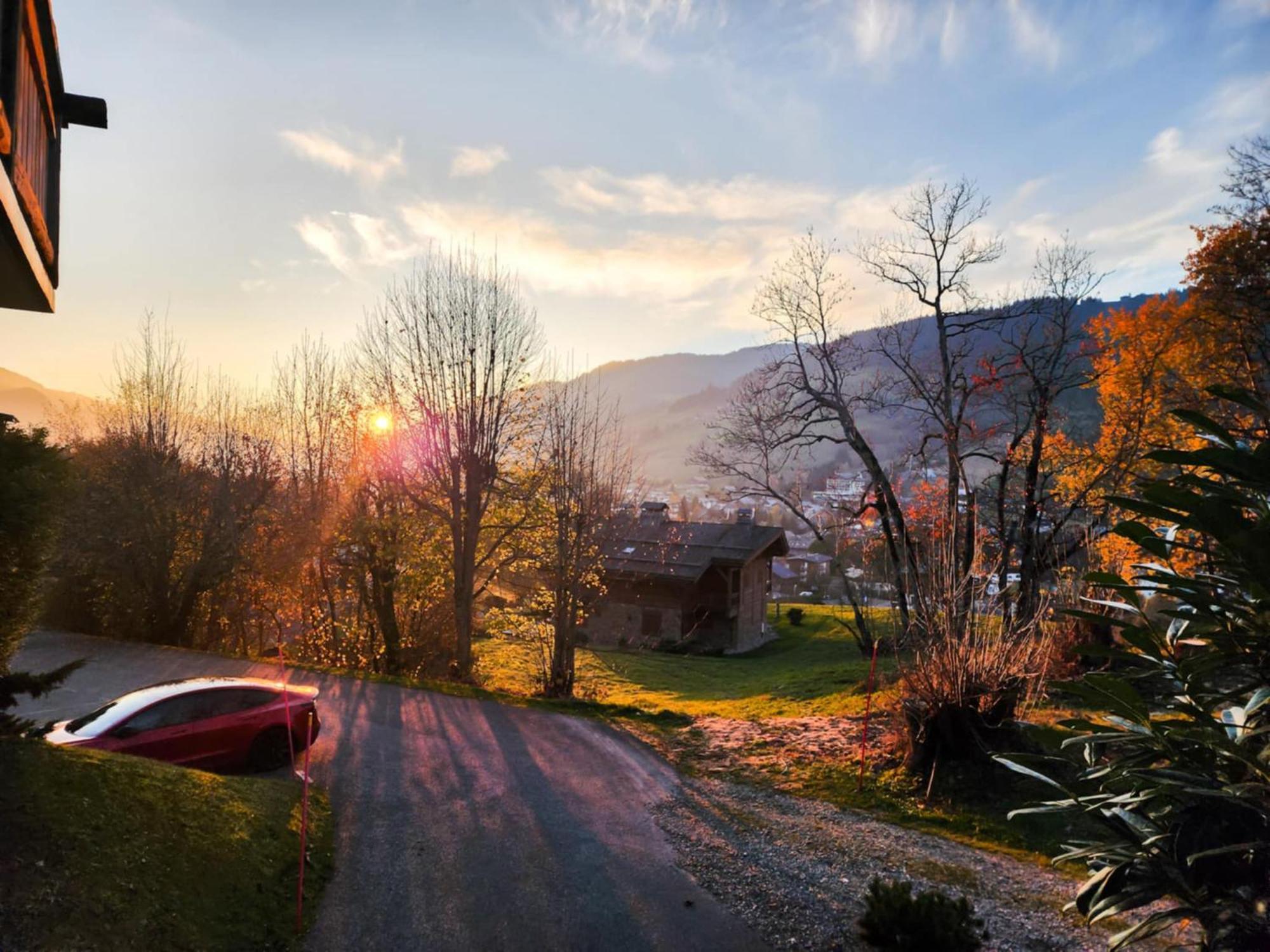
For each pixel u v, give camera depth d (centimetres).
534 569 2380
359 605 2736
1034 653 1337
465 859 994
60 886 646
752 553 4262
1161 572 350
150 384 2844
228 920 743
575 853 1024
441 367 2284
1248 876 352
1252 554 305
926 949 705
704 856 1030
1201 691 361
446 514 2319
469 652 2291
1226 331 2441
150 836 777
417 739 1514
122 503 2700
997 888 938
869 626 2702
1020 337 2512
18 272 594
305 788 848
